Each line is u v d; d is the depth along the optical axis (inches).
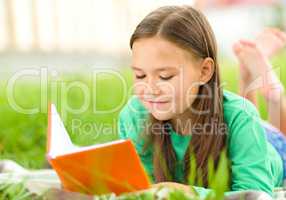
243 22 346.3
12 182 82.7
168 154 87.0
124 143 65.6
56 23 313.3
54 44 312.7
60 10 314.3
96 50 314.2
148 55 78.7
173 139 86.8
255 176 81.0
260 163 82.2
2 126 142.9
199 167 83.0
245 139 83.0
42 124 138.6
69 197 70.1
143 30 79.4
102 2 317.4
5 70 218.4
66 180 70.1
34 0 309.9
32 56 297.0
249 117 84.4
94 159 65.8
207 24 84.4
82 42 316.2
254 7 356.2
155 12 82.1
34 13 310.2
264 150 83.5
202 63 81.9
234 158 83.4
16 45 306.5
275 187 93.2
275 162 94.4
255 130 83.9
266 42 118.2
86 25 317.4
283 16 360.5
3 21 305.7
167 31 78.5
